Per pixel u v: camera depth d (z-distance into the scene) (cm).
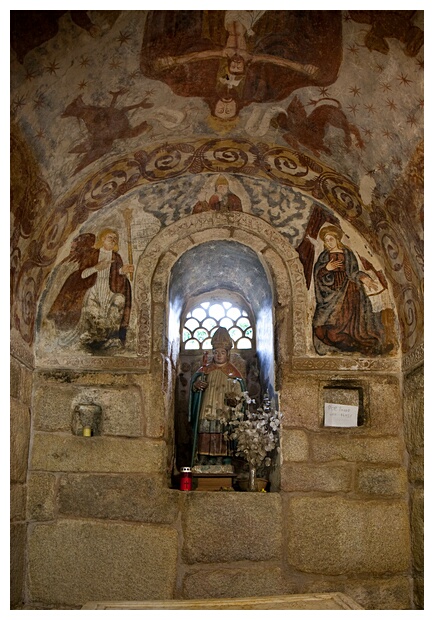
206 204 721
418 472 627
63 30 487
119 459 648
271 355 702
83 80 542
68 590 615
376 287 697
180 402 791
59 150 588
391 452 656
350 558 625
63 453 648
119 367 674
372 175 632
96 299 692
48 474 643
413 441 641
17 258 600
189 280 783
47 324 680
